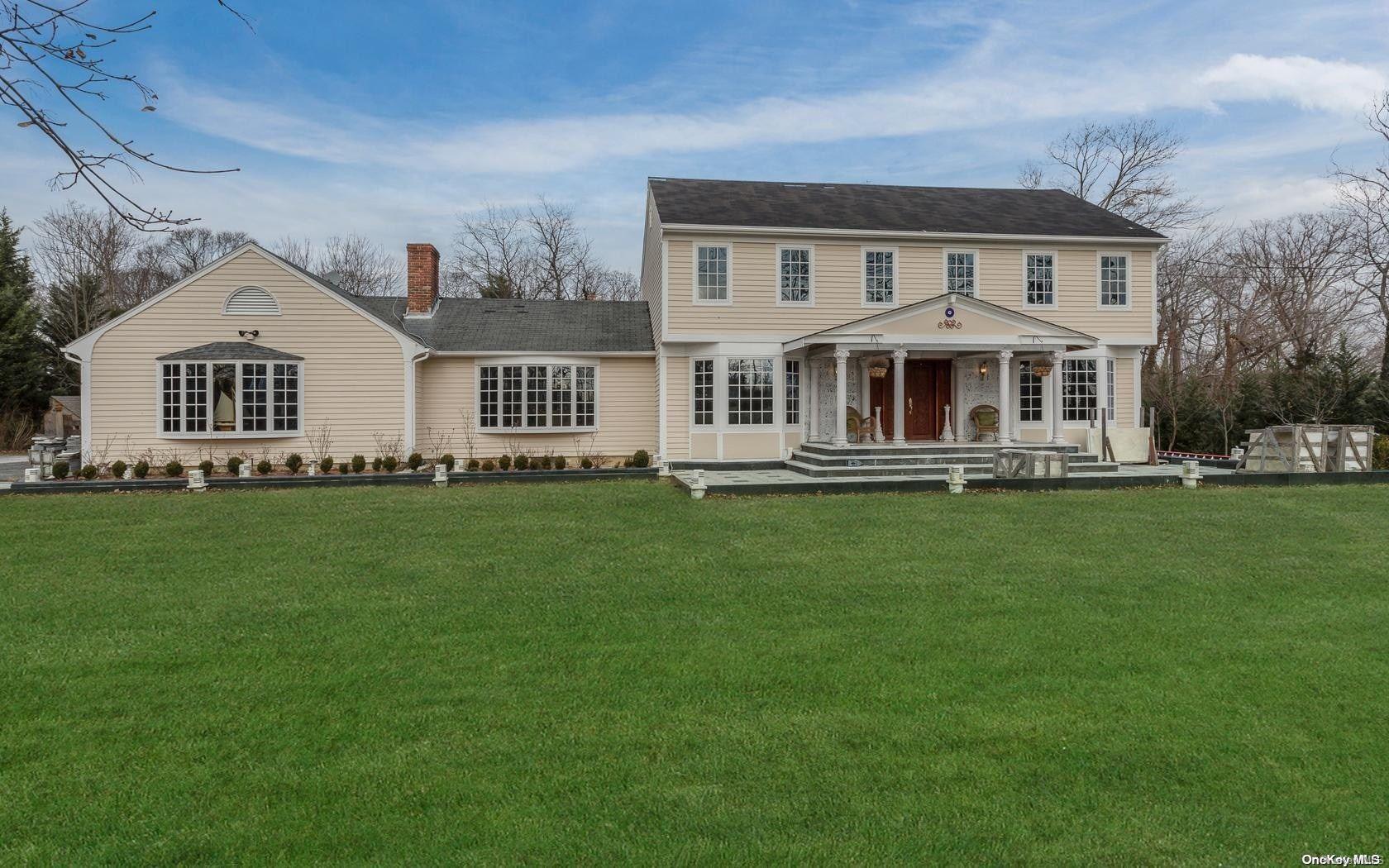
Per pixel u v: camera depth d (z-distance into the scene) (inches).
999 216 890.7
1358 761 183.5
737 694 219.9
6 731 197.0
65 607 298.0
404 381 797.9
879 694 219.6
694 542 409.1
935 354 828.6
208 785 171.8
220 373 770.2
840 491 584.1
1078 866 145.0
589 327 911.7
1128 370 876.0
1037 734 195.6
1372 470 670.5
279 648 254.5
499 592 318.7
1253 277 1435.8
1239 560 368.8
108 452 756.0
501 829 154.9
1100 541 409.7
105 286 1691.7
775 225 805.9
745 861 145.0
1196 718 205.0
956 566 358.0
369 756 184.4
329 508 515.5
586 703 213.5
